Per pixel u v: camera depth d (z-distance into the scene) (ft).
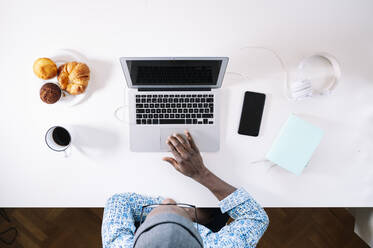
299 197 3.32
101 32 3.19
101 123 3.26
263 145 3.29
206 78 2.95
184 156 3.02
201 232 2.89
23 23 3.14
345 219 5.18
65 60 3.18
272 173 3.29
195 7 3.18
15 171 3.24
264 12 3.20
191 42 3.23
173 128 3.19
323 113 3.28
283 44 3.25
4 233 5.11
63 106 3.22
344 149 3.30
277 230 5.18
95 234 5.14
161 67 2.74
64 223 5.14
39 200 3.29
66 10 3.14
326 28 3.23
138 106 3.16
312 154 3.28
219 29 3.22
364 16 3.21
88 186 3.28
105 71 3.23
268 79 3.27
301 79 3.25
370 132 3.29
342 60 3.27
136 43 3.22
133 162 3.26
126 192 3.28
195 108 3.17
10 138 3.22
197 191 3.27
